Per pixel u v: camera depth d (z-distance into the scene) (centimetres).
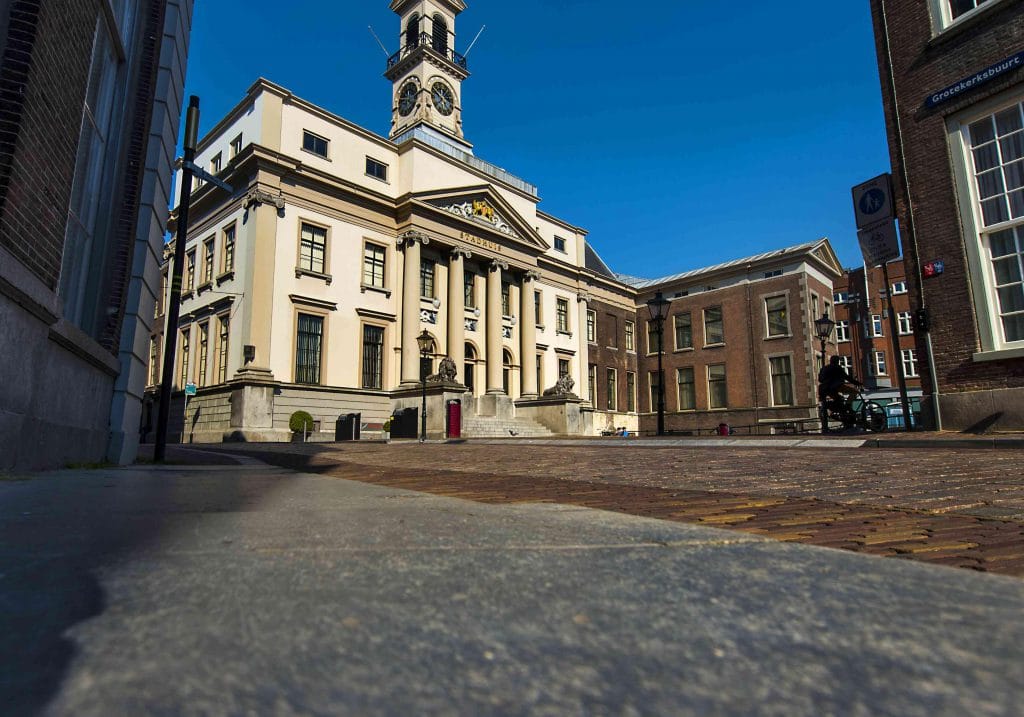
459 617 104
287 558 153
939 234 1041
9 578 129
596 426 3728
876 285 3950
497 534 193
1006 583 131
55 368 500
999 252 972
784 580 132
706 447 916
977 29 998
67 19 462
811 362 3281
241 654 85
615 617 105
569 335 3650
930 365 1040
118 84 690
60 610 106
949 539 227
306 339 2381
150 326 822
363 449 1247
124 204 719
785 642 92
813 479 464
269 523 216
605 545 174
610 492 394
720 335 3697
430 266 2839
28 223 421
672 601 115
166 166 820
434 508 269
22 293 402
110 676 76
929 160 1059
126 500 290
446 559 153
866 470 522
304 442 1972
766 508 314
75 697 68
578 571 140
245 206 2369
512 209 3148
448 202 2852
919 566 149
